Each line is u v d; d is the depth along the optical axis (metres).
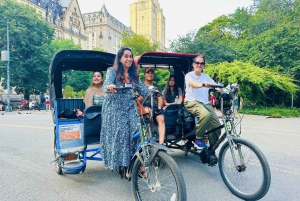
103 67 5.29
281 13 28.27
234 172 3.46
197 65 4.05
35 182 3.88
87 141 3.67
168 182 2.99
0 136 7.80
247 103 18.73
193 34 21.34
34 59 27.69
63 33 62.84
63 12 63.81
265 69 18.12
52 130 9.02
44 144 6.62
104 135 3.16
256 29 27.03
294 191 3.42
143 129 2.80
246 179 3.31
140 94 3.14
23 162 4.97
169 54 4.66
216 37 24.39
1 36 26.36
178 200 2.42
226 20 34.09
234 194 3.34
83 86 30.36
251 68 16.34
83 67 5.17
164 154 2.57
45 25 30.94
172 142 4.36
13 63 26.48
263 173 2.92
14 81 27.00
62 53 4.05
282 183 3.72
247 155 3.23
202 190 3.51
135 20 114.00
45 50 28.81
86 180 3.98
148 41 26.45
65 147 3.83
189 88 4.05
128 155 3.03
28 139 7.32
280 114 15.23
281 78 16.94
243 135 7.95
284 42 19.06
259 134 8.15
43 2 58.22
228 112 3.37
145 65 5.62
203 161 3.96
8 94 21.69
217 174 4.18
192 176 4.09
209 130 3.79
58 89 4.98
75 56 4.15
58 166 4.10
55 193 3.46
